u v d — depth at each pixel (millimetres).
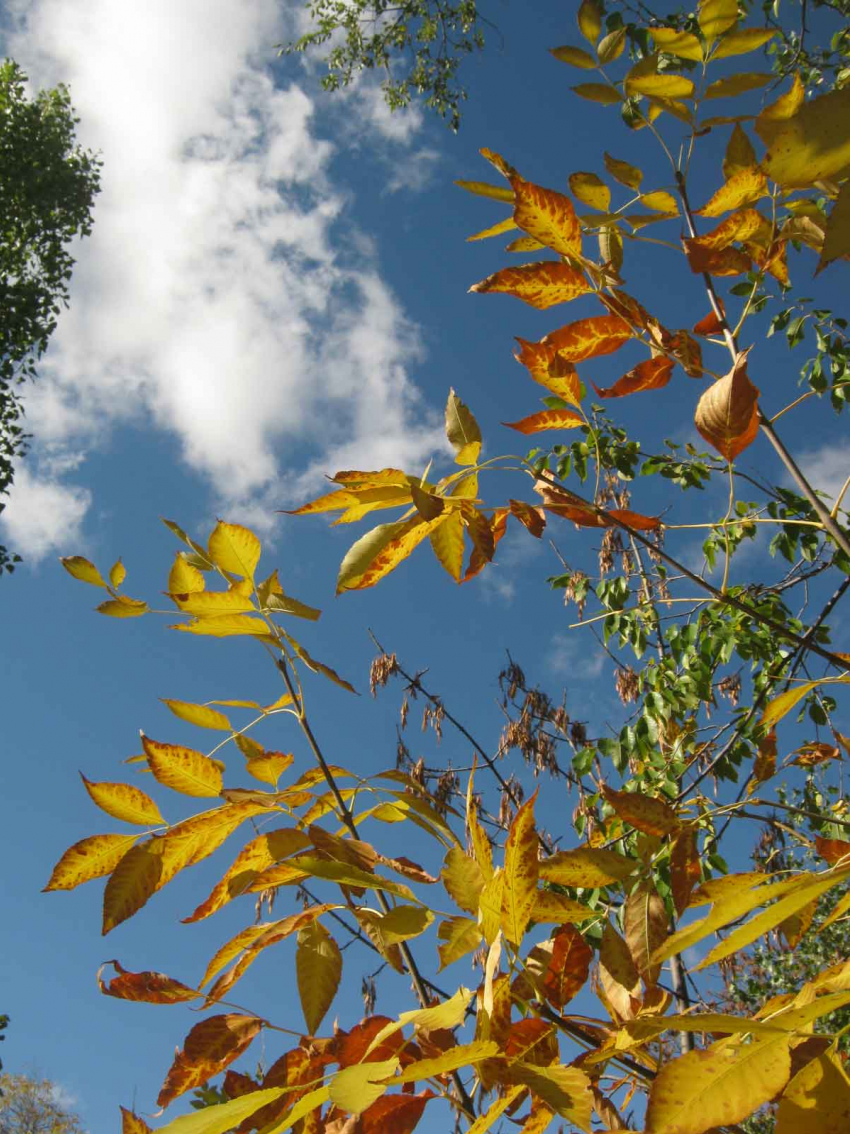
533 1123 896
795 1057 769
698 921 764
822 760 1515
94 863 1130
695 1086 688
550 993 1048
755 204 1273
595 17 1369
